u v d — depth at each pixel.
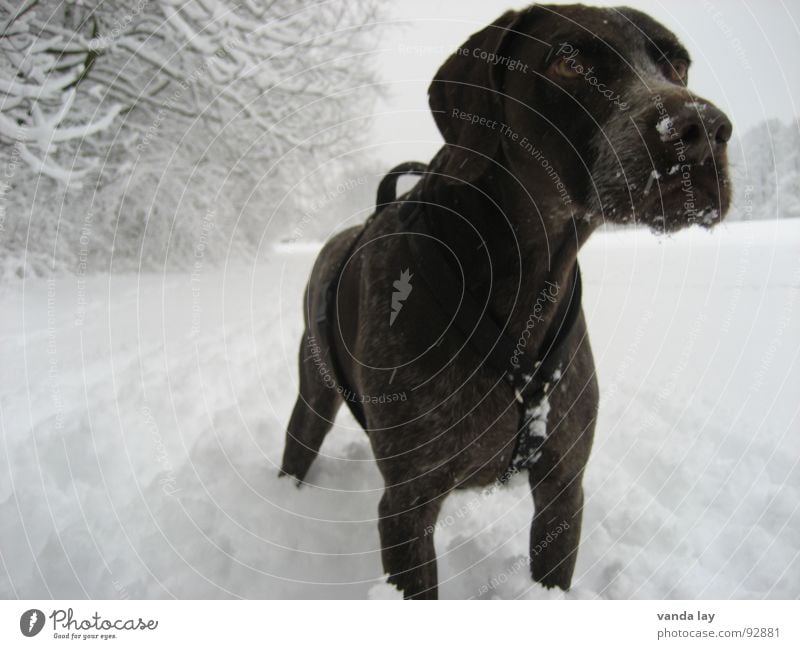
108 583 2.02
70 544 2.19
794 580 2.07
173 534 2.31
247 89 8.34
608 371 4.44
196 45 7.68
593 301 6.72
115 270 8.50
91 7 7.15
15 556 2.12
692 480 2.78
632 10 1.63
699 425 3.37
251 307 7.26
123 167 7.75
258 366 4.83
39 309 6.20
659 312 5.98
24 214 7.37
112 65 7.56
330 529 2.38
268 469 2.89
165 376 4.28
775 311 5.70
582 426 1.79
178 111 8.07
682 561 2.20
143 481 2.71
